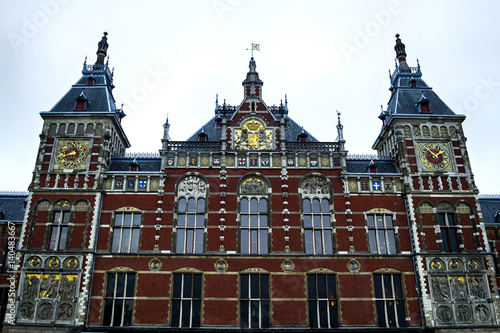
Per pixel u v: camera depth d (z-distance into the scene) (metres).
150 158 38.38
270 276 32.72
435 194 35.31
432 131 37.78
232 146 37.00
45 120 36.81
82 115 36.81
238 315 31.56
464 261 33.22
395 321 32.00
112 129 38.00
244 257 33.12
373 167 37.03
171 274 32.53
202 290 32.16
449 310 31.78
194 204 35.00
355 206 35.16
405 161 36.34
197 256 33.06
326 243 34.16
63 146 36.00
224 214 34.38
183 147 36.91
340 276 32.88
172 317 31.61
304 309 31.88
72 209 33.78
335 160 36.66
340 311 31.88
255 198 35.34
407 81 43.28
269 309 31.88
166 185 35.38
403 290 32.75
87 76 41.84
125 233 34.00
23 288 31.47
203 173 35.84
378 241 34.38
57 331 30.33
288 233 34.06
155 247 33.22
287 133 41.00
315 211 35.06
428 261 33.06
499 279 40.22
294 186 35.62
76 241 32.88
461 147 37.19
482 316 31.77
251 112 38.09
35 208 33.78
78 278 31.66
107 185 35.12
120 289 32.19
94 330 30.62
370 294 32.47
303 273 32.84
